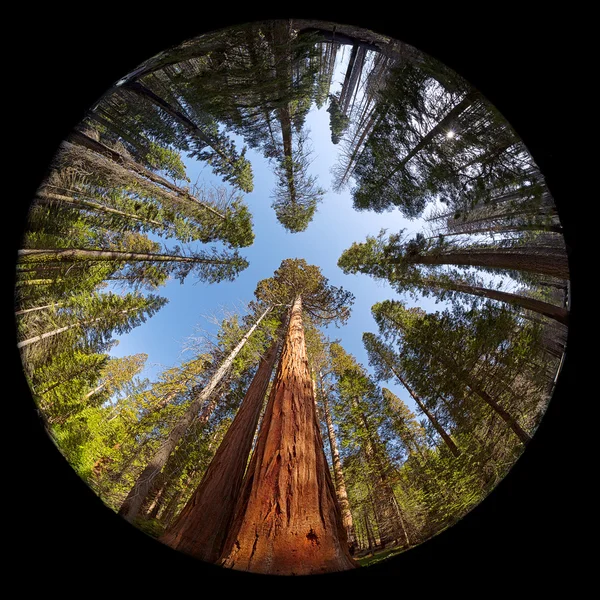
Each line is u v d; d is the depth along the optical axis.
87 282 8.88
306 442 3.55
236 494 3.68
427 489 7.23
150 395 9.00
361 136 10.57
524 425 6.30
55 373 8.22
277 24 5.75
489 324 7.79
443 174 7.98
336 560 2.09
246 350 9.00
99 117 7.23
